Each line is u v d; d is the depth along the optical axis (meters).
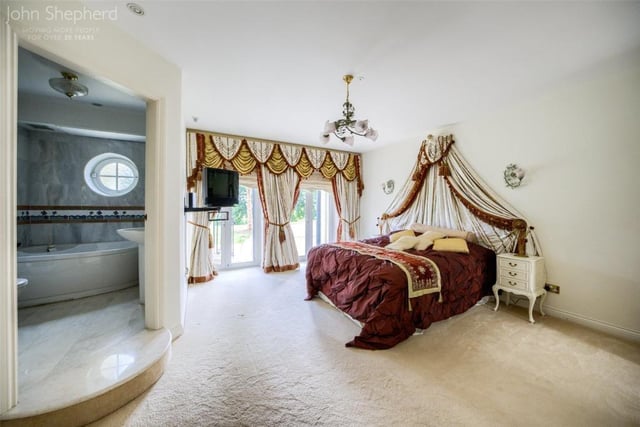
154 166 2.13
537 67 2.32
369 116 3.57
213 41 1.96
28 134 3.27
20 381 1.55
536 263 2.79
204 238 4.21
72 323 2.32
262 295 3.59
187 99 3.03
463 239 3.43
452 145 3.94
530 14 1.65
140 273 2.78
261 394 1.69
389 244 3.76
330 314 2.97
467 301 2.95
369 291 2.54
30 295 2.71
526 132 3.12
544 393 1.69
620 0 1.52
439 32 1.84
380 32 1.85
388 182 5.13
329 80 2.56
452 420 1.48
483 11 1.63
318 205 5.84
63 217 3.48
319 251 3.50
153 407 1.57
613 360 2.06
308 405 1.60
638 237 2.38
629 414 1.53
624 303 2.45
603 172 2.56
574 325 2.68
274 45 2.01
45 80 2.50
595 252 2.62
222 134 4.45
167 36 1.90
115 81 1.78
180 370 1.92
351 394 1.69
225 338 2.41
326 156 5.39
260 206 5.12
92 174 3.66
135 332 2.15
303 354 2.15
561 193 2.84
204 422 1.47
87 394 1.46
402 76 2.48
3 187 1.27
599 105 2.57
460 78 2.52
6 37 1.26
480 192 3.56
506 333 2.50
